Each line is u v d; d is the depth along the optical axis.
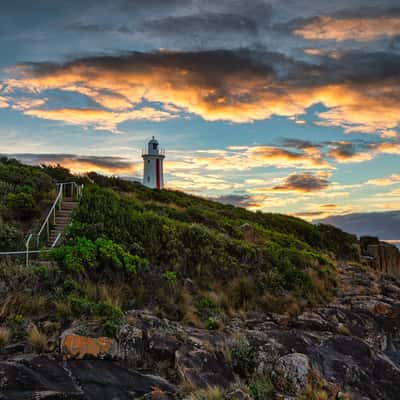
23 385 6.48
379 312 14.73
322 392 8.18
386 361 10.73
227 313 12.01
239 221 25.58
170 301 11.37
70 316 9.12
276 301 13.55
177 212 22.12
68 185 21.52
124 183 28.67
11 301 9.09
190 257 14.76
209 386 7.31
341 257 31.23
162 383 7.54
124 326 8.80
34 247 12.86
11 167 20.95
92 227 14.05
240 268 15.09
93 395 6.71
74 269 11.05
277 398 7.83
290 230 31.27
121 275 11.76
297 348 9.91
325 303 15.09
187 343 8.95
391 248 35.16
